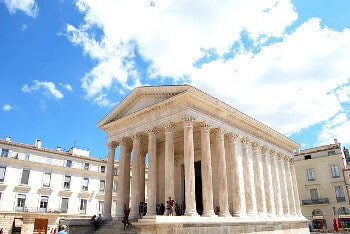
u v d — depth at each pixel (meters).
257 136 39.09
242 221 30.16
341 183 60.19
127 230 28.16
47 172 55.06
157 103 31.11
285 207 41.62
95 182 60.72
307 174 64.81
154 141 31.34
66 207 55.69
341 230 53.88
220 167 30.80
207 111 31.22
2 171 50.22
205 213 27.25
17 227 48.88
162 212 30.86
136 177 32.06
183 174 38.00
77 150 63.47
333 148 62.69
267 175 38.88
